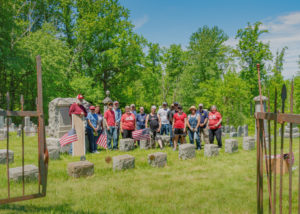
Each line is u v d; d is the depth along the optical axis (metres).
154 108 10.56
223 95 26.58
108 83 36.31
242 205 4.16
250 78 31.78
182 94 38.88
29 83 29.98
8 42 23.38
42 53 26.02
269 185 2.41
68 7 32.34
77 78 28.58
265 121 12.49
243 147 10.54
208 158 8.48
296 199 4.45
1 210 3.68
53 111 12.30
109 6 32.38
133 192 4.85
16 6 29.11
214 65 42.88
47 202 4.15
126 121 10.74
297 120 1.84
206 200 4.43
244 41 32.16
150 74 36.41
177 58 39.72
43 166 3.26
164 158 7.27
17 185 5.02
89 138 9.80
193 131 10.40
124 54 32.00
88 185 5.25
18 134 15.26
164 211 3.91
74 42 32.03
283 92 2.06
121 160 6.63
